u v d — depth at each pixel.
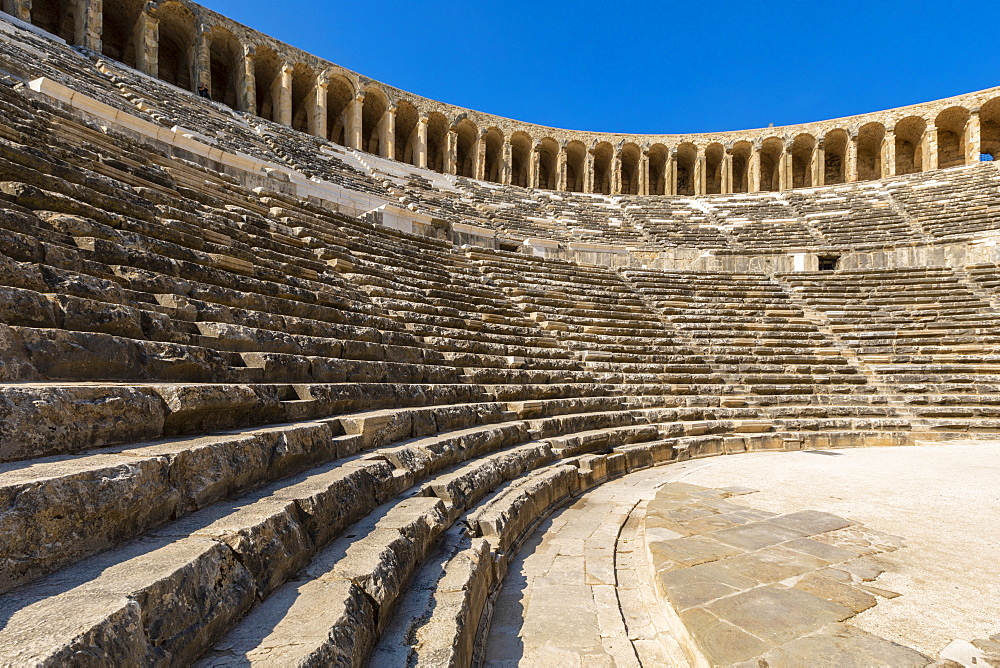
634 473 10.36
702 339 18.42
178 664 2.08
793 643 3.40
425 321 12.13
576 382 13.71
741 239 29.77
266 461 3.93
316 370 6.60
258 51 33.12
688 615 3.77
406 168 34.88
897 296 21.45
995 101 37.56
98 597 1.97
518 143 45.28
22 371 3.36
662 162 47.16
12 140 6.78
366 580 3.12
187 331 5.45
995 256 23.84
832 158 44.56
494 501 6.24
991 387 15.34
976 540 5.52
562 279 21.56
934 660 3.22
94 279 4.78
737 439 12.92
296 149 25.39
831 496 7.57
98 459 2.76
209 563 2.48
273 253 9.58
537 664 3.74
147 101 18.38
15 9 22.98
